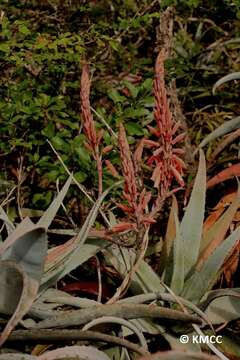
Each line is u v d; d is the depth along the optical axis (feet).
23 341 8.07
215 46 17.78
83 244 9.72
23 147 13.34
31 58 13.26
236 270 12.23
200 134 15.97
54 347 9.20
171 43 15.56
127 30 15.34
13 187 12.63
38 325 8.44
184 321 8.79
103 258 11.74
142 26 16.80
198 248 10.57
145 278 10.23
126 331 9.51
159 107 8.05
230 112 16.85
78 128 13.35
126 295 10.79
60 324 8.45
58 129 14.35
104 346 9.24
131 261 9.68
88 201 12.85
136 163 8.68
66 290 11.10
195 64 17.70
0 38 14.26
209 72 17.17
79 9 15.15
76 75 14.93
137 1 15.92
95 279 12.16
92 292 11.07
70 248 9.11
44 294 9.53
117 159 12.38
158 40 15.24
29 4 15.26
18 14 14.99
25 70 14.57
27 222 8.52
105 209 12.10
